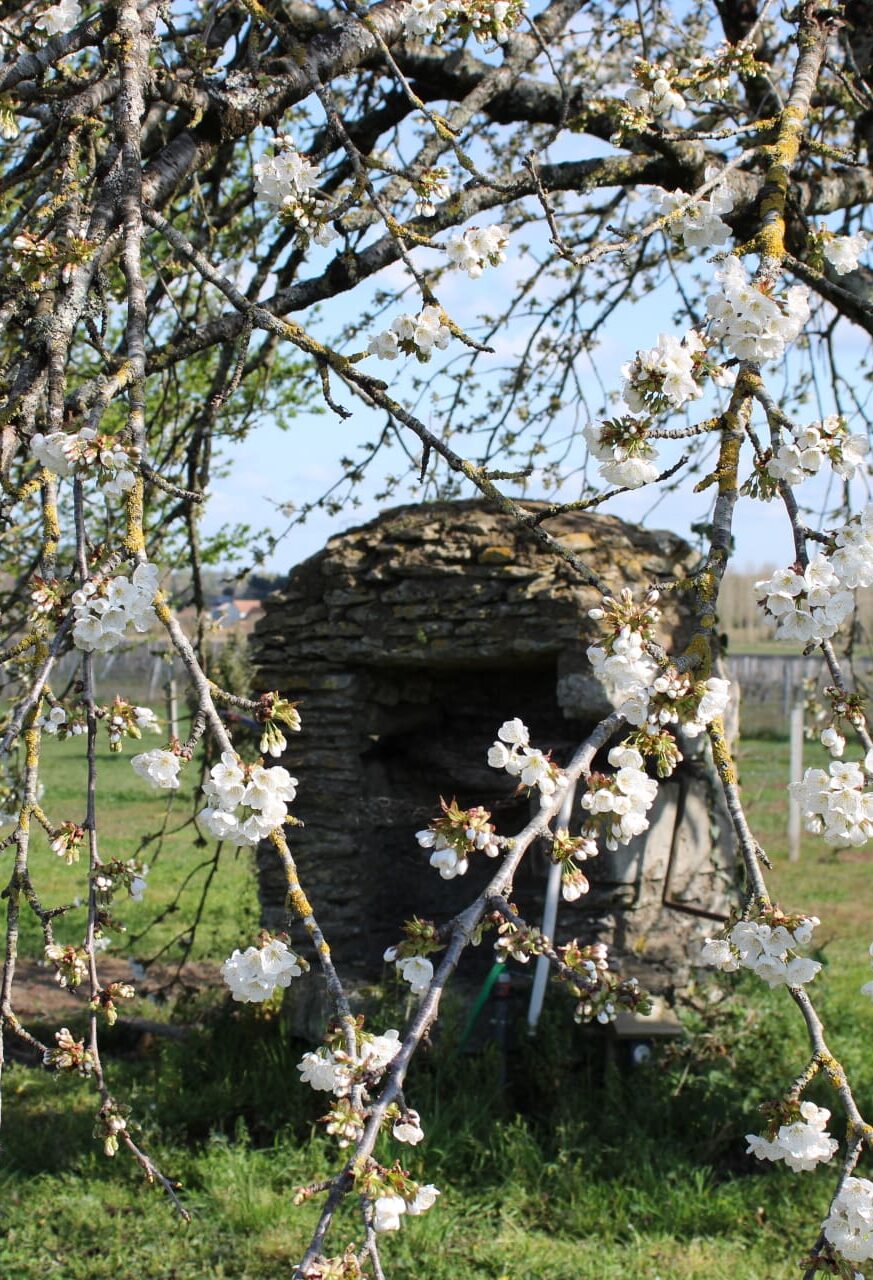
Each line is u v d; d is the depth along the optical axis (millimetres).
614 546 6156
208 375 7480
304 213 2961
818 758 16594
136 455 2139
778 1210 5062
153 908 10125
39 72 3189
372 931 6676
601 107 4648
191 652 1961
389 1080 1689
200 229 5562
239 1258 4781
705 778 6273
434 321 2572
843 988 7664
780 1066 5832
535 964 6055
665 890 6176
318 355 2664
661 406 2137
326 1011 6227
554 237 2555
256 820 1891
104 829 13328
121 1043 6926
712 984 6164
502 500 2359
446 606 6227
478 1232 4938
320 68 4352
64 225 3045
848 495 6211
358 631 6430
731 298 2197
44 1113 6031
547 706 6746
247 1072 6172
